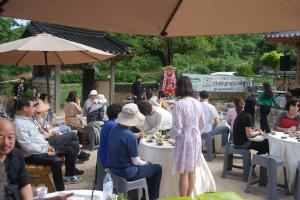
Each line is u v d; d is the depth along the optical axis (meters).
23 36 12.81
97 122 7.41
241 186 5.43
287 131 5.64
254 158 5.04
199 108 4.08
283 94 13.44
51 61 6.67
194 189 4.32
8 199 2.65
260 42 24.66
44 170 4.41
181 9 1.81
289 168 4.98
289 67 15.18
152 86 19.05
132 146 3.89
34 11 1.43
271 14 1.84
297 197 4.74
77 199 2.57
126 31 1.87
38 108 5.53
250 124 5.60
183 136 3.97
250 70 20.44
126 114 3.97
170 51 18.70
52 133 5.48
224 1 1.77
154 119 5.38
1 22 14.05
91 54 6.31
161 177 4.31
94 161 6.61
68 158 5.33
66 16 1.55
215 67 28.59
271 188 4.82
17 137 4.32
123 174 3.89
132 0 1.59
